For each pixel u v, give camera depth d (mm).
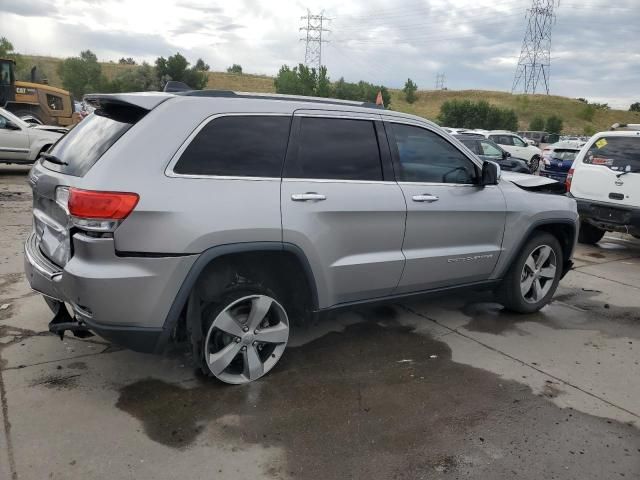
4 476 2547
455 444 2986
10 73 19422
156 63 52469
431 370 3869
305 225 3387
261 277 3650
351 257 3711
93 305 2867
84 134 3367
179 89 3543
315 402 3355
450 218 4195
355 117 3789
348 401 3389
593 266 7363
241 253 3273
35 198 3615
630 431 3189
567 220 5035
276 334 3572
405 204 3893
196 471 2666
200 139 3125
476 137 15602
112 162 2887
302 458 2811
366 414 3248
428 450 2924
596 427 3217
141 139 2971
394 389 3566
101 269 2850
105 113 3412
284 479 2646
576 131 80312
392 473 2727
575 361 4141
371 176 3803
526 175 5531
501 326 4809
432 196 4055
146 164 2936
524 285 4961
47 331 4137
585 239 9031
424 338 4453
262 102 3408
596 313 5312
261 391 3453
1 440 2811
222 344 3436
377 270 3834
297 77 45938
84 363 3682
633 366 4098
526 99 91750
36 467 2623
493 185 4555
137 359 3775
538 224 4801
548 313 5246
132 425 3010
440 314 5043
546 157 17562
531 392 3609
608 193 7992
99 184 2816
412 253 4031
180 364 3740
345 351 4125
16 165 15211
